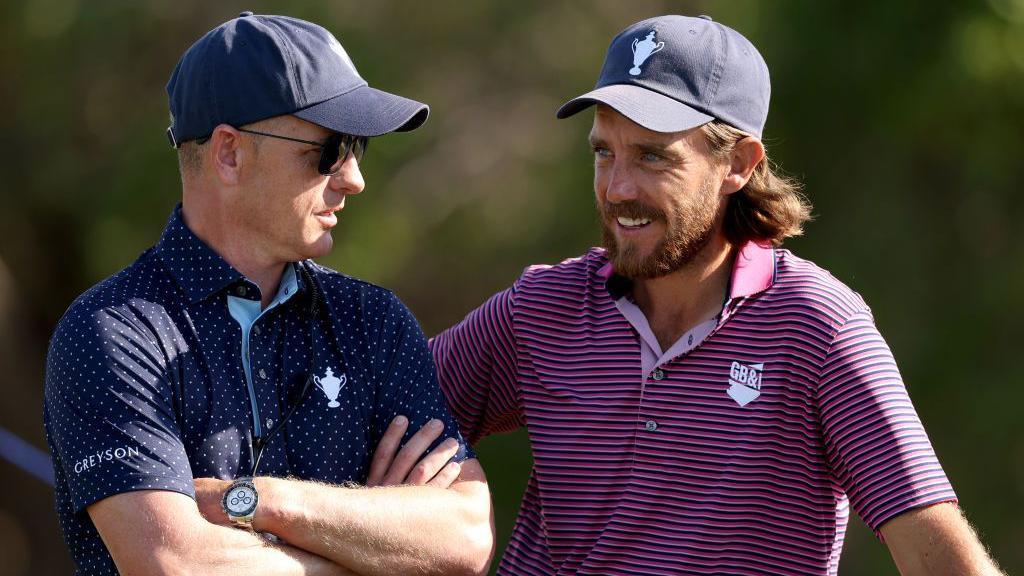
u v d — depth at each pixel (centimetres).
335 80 1130
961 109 3697
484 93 4541
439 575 1129
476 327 1292
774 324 1163
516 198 4544
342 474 1141
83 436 1055
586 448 1210
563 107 1191
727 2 4169
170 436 1063
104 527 1045
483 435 1335
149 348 1077
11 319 4147
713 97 1175
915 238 3922
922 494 1088
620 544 1181
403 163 4381
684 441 1172
